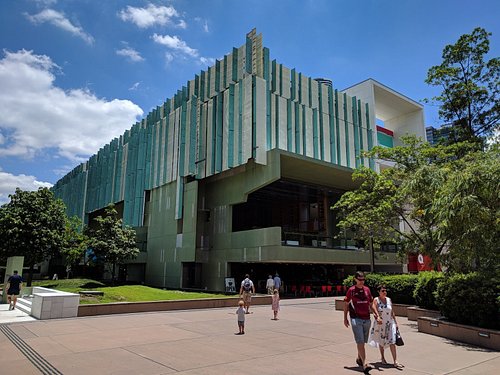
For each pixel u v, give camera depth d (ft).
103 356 27.81
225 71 106.01
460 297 35.99
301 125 107.65
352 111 125.90
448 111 76.07
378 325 26.27
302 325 44.11
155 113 132.98
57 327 41.29
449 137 76.38
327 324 45.01
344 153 118.83
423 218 56.75
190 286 110.32
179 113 118.11
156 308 57.31
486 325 33.71
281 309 62.18
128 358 27.25
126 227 115.03
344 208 84.28
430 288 47.34
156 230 121.80
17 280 59.26
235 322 46.29
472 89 70.95
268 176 94.38
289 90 107.14
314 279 123.65
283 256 89.56
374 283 60.95
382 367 25.36
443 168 48.83
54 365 25.18
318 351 30.07
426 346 32.60
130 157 141.38
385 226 68.49
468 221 36.68
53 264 190.60
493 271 38.11
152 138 130.41
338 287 101.19
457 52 72.49
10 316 50.88
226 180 108.27
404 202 64.03
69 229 107.24
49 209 101.14
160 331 39.14
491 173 36.29
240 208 148.66
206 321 46.91
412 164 66.80
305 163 101.81
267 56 101.50
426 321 39.19
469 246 38.37
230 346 31.78
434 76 74.13
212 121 106.22
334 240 114.11
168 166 119.14
